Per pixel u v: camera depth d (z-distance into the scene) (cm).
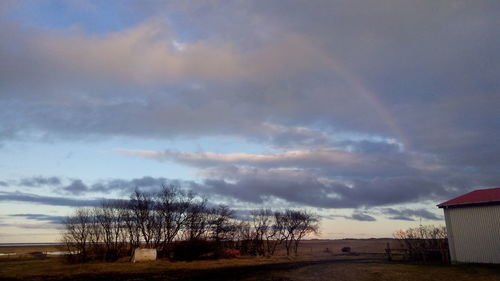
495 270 2336
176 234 5116
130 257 4138
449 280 2034
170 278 2417
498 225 2636
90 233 4375
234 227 5709
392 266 2823
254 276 2477
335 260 3819
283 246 6406
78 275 2608
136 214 4903
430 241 3491
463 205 2819
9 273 2762
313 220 6200
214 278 2400
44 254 6044
